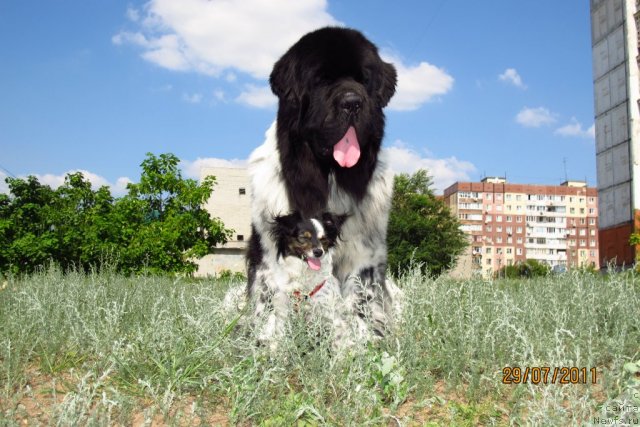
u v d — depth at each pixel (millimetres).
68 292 2154
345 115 1648
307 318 1688
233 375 1323
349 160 1678
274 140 1869
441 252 15344
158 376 1382
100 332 1646
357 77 1768
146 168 7789
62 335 1645
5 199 6727
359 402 1210
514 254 42531
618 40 16125
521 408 1272
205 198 7812
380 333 1757
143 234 7031
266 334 1686
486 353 1502
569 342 1645
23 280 2994
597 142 17250
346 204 1813
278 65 1846
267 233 1829
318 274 1765
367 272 1838
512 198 42812
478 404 1344
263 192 1855
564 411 1096
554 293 2090
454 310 1782
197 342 1519
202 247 7695
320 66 1737
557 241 43031
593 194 43531
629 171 15625
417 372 1389
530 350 1371
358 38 1800
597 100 17266
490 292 2117
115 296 2203
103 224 6688
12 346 1540
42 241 6352
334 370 1377
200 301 1862
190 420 1190
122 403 1180
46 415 1221
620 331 1664
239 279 2904
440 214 16641
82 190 7141
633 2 15664
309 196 1800
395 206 16672
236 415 1214
